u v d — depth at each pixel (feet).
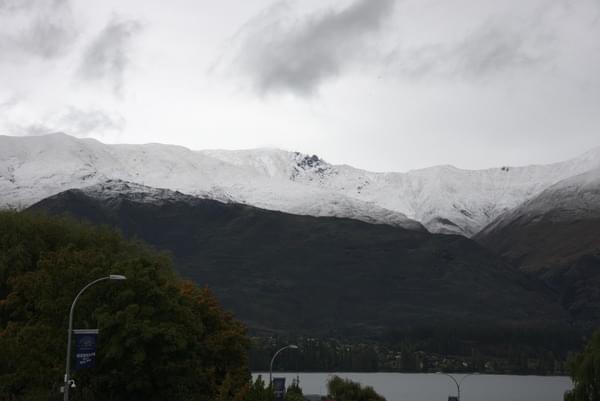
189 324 548.72
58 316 515.91
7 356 477.36
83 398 492.13
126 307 512.22
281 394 613.93
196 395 561.43
